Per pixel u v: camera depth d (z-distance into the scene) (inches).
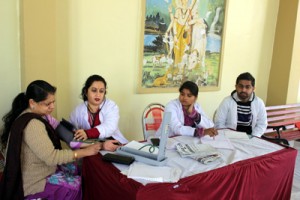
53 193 57.1
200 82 135.0
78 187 60.6
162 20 117.3
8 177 53.8
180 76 128.0
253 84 92.7
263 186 67.1
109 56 109.3
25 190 55.5
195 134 79.9
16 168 53.6
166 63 122.6
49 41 90.3
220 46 137.0
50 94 57.0
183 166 58.5
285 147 74.7
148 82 119.9
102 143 65.3
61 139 69.2
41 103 56.7
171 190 49.0
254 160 64.1
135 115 121.3
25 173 55.7
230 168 58.7
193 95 83.8
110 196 53.6
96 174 57.5
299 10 146.4
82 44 102.5
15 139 53.4
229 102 97.7
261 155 67.8
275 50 159.3
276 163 68.5
